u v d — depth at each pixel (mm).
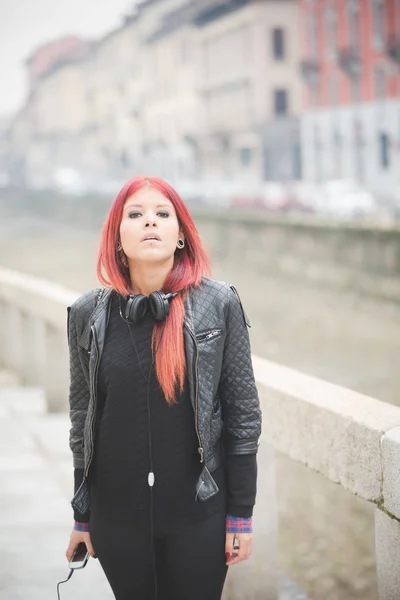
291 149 53469
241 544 2188
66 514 4207
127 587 2215
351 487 2484
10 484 4652
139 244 2148
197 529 2145
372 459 2375
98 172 91625
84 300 2211
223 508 2193
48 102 106312
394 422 2402
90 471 2201
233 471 2193
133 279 2234
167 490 2119
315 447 2656
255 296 20984
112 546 2184
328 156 50406
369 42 46250
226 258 28297
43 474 4828
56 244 37688
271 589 3314
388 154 45812
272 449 3256
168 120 71875
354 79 47656
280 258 25469
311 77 50969
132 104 80750
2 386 7316
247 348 2193
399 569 2299
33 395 6820
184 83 67625
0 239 40719
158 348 2094
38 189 71000
